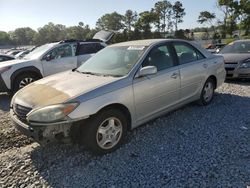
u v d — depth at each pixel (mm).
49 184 3297
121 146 4160
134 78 4230
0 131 4984
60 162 3787
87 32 92062
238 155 3752
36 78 8289
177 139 4363
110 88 3912
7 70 7711
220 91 7414
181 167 3518
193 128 4781
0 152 4168
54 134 3531
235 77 8438
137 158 3807
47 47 8922
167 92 4777
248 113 5469
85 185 3246
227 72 8555
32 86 4367
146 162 3688
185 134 4543
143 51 4656
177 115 5461
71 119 3523
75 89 3842
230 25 42781
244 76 8297
